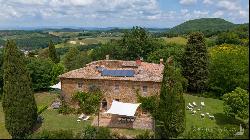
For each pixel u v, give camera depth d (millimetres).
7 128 50125
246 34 142500
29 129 50594
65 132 29438
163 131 46562
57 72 87188
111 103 59094
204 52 82750
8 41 49562
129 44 121438
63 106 60719
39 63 84375
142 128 52062
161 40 139750
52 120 56750
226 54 82125
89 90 59562
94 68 63000
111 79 58094
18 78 49406
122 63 64188
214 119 60094
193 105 68500
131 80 57219
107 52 125250
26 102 49906
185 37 167375
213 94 80125
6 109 49625
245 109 55094
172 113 45875
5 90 49594
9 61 49375
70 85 60156
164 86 46656
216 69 79312
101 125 53750
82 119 56656
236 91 56188
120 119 55812
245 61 78000
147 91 57344
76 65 112438
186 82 80562
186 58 83375
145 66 63469
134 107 54031
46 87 85500
